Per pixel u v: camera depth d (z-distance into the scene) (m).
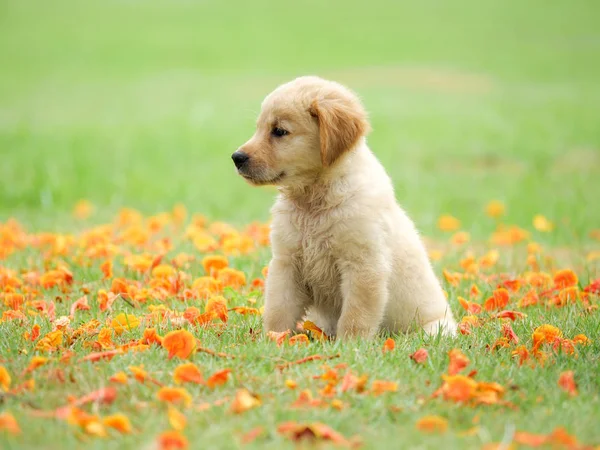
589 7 57.53
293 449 5.01
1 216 15.58
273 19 53.94
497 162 22.19
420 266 8.34
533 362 6.74
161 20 53.19
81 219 15.23
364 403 5.74
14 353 6.77
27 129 25.75
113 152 22.88
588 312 8.58
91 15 54.34
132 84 36.41
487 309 8.69
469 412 5.70
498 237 11.84
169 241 11.37
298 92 7.94
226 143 24.84
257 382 6.12
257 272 10.27
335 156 7.63
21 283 9.46
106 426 5.26
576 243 13.35
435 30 50.78
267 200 17.48
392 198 8.14
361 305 7.72
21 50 44.09
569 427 5.41
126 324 7.50
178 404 5.69
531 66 40.81
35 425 5.33
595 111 30.08
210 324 7.71
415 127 27.06
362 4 59.12
